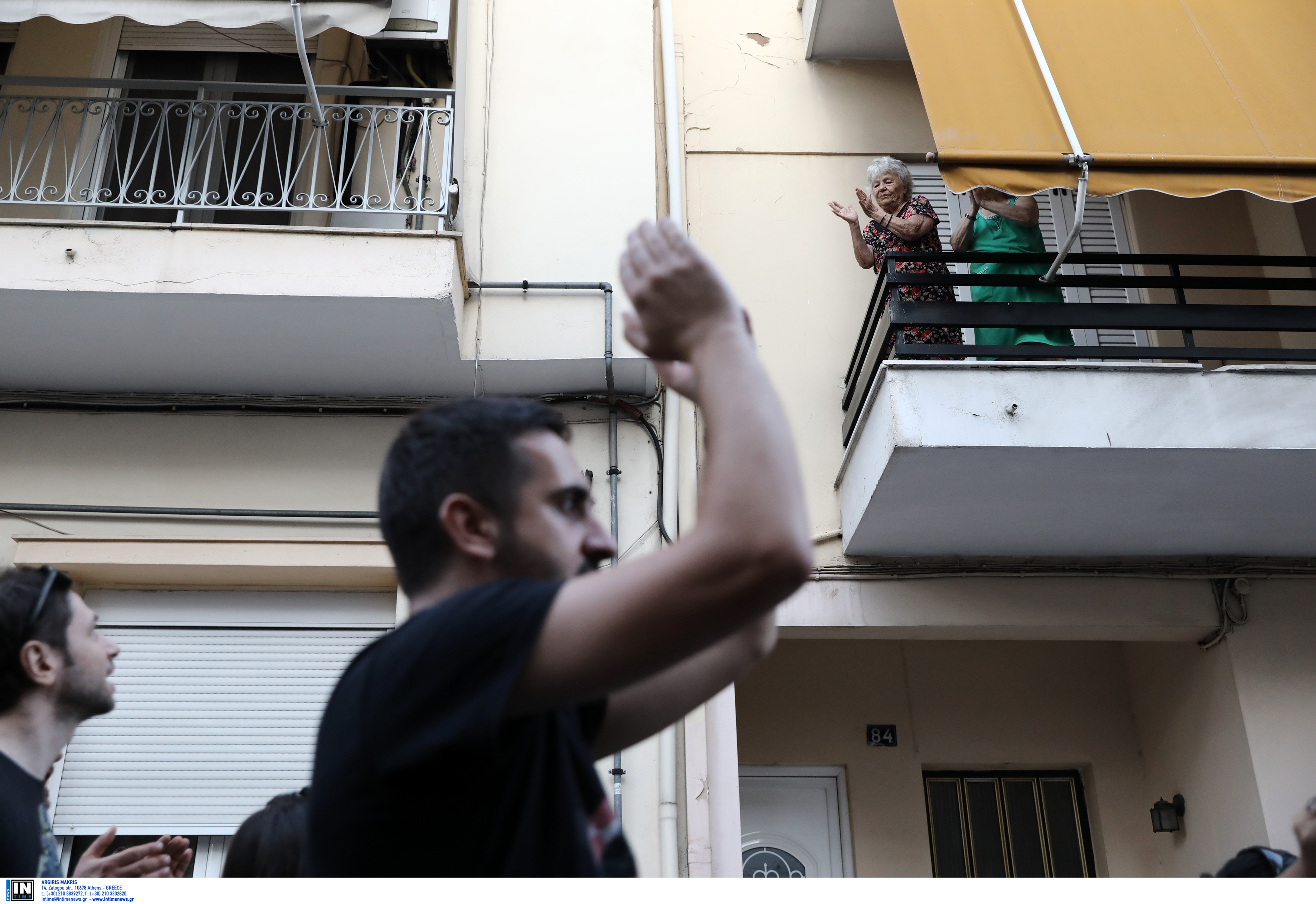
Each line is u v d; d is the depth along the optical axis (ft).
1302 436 16.70
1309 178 17.49
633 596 3.26
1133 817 22.89
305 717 18.35
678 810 17.62
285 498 18.92
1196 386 16.96
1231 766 19.72
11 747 7.24
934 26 18.69
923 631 19.89
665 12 22.70
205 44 22.11
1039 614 19.84
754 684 23.62
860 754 23.16
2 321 17.78
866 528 18.99
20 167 18.11
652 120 20.89
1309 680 19.66
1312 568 20.20
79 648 7.74
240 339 18.37
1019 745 23.41
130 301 17.46
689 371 3.73
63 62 21.89
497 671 3.37
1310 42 19.15
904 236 19.49
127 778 17.72
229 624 18.78
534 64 21.20
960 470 17.15
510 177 20.24
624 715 4.85
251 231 17.90
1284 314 17.97
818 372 21.20
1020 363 16.93
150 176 20.07
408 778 3.47
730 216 22.35
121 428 19.26
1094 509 18.40
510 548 4.06
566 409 19.72
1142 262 18.24
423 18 18.88
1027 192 16.94
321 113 18.72
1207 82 18.38
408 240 18.07
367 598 19.08
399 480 4.22
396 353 18.78
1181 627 19.95
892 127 23.36
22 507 18.44
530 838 3.61
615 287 19.48
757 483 3.25
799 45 23.99
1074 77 18.19
